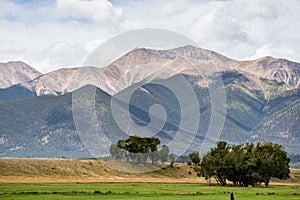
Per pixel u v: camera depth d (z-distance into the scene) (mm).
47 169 162875
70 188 102500
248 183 155875
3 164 159375
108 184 127688
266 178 155250
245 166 152375
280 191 105750
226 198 76875
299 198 80438
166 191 94750
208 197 78938
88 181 145000
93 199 71688
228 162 154500
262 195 88125
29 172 157375
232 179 156750
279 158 158250
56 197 74938
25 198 72250
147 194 84562
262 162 153375
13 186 112188
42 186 112625
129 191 92000
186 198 75750
